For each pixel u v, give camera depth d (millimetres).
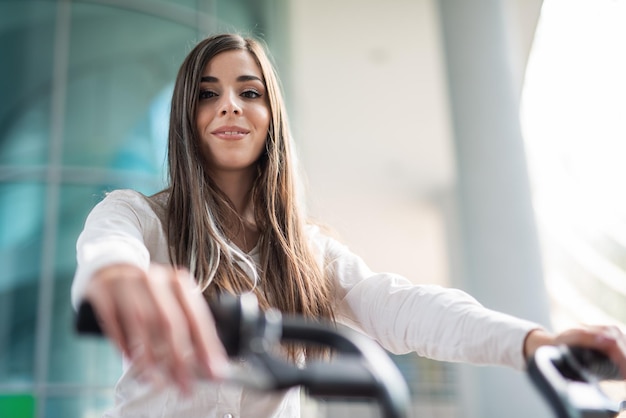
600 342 549
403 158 9750
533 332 654
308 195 1455
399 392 420
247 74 1048
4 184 4352
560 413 466
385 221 10883
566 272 7109
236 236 1026
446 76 6129
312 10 7992
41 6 4691
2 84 4500
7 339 4082
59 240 4316
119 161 4539
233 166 1022
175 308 434
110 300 427
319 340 463
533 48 5113
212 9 5137
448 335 756
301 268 1021
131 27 4805
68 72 4613
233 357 458
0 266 4203
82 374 4098
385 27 8219
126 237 626
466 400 7887
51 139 4473
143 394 832
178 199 985
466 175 5762
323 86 8867
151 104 4695
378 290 918
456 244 10188
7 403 3953
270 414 895
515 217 5527
